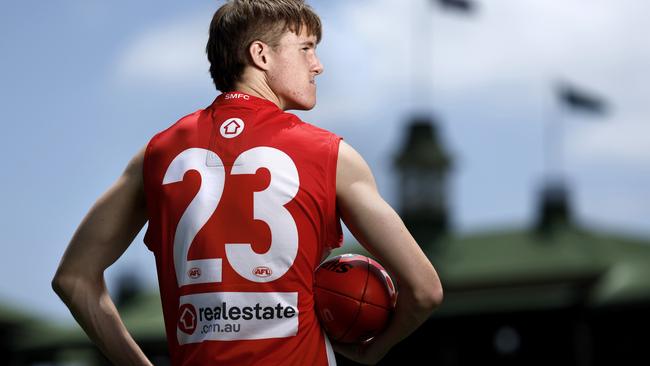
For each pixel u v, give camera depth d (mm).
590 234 46750
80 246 4105
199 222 3846
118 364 4215
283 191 3834
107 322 4145
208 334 3787
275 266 3797
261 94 4125
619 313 40250
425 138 54156
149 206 4023
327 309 4137
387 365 43812
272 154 3889
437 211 52094
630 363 39656
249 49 4137
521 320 42031
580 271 41531
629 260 43094
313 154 3910
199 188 3893
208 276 3805
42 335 48000
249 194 3838
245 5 4160
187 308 3838
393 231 3930
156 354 44000
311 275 3893
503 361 41938
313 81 4227
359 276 4188
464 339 42781
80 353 47562
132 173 4125
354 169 3943
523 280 42656
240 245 3805
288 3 4172
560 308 41125
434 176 52625
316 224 3873
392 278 4418
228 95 4094
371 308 4156
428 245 48750
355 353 4340
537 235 46781
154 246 4000
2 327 47969
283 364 3779
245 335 3773
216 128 4000
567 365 40594
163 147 4051
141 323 44812
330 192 3896
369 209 3920
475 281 42938
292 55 4164
